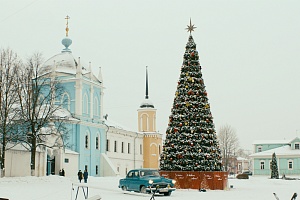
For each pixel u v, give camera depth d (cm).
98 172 7069
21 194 2572
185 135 3303
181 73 3453
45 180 4275
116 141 7944
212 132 3359
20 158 4881
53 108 5453
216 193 2866
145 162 8894
